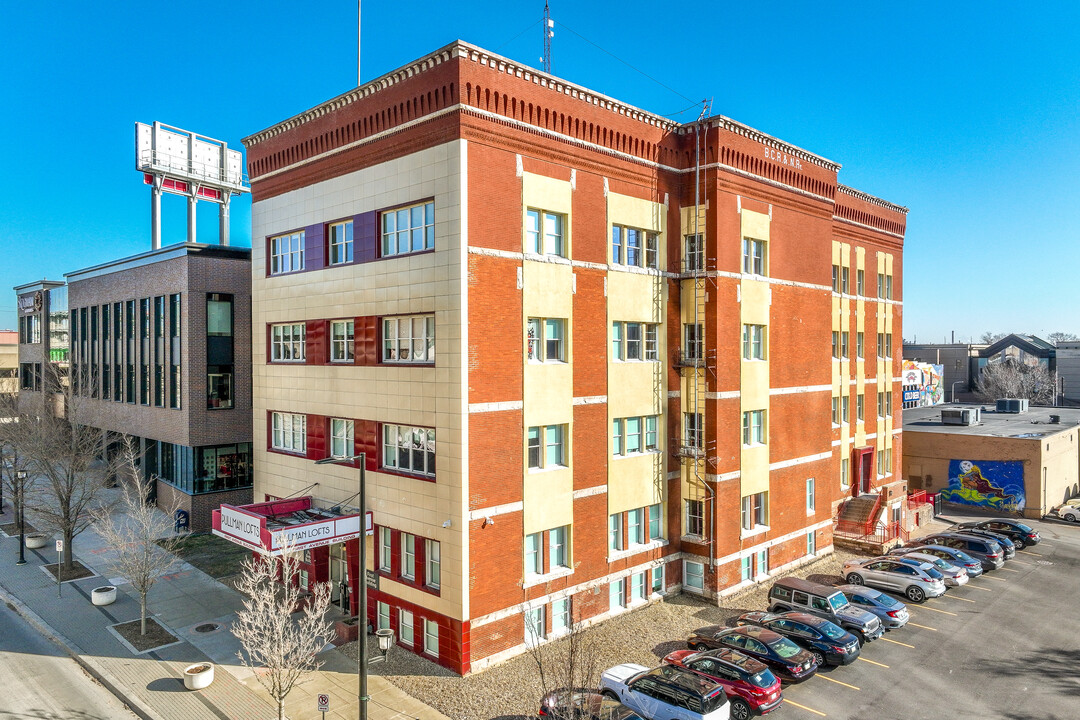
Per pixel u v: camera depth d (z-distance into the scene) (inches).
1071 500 1980.8
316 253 1090.7
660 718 713.0
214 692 806.5
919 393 3314.5
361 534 660.1
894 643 975.6
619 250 1085.1
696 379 1146.7
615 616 1050.1
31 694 806.5
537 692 806.5
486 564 880.9
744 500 1198.3
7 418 1872.5
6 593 1130.7
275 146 1160.2
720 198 1128.2
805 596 1016.9
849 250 1653.5
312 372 1101.7
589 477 1018.1
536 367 944.9
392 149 949.8
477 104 869.2
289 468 1159.0
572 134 991.6
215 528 997.2
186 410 1492.4
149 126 1931.6
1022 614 1096.2
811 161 1328.7
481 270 877.8
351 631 941.8
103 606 1068.5
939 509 1877.5
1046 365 4052.7
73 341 2117.4
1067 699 807.7
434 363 898.1
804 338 1325.0
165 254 1582.2
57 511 1389.0
